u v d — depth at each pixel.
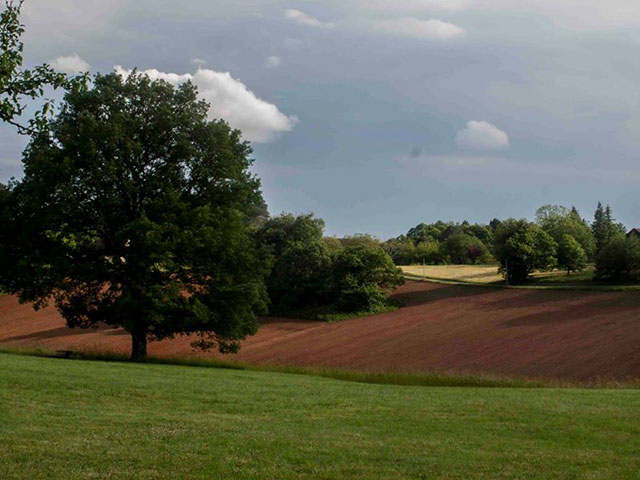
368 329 60.94
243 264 35.94
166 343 56.16
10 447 10.50
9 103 11.40
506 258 79.25
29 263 32.25
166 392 17.69
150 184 33.53
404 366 44.88
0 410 13.64
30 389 16.98
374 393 19.38
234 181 36.03
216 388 19.00
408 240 151.25
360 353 50.66
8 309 73.38
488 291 73.44
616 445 11.81
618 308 55.34
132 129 33.53
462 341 51.41
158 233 31.67
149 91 35.16
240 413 14.95
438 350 49.19
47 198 32.41
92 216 33.81
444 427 13.34
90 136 32.47
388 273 73.81
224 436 11.86
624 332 47.28
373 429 13.06
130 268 33.06
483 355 46.00
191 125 35.34
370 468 9.91
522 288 71.88
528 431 12.95
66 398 16.05
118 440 11.32
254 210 38.28
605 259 70.44
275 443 11.37
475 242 135.25
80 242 34.34
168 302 33.06
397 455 10.72
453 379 27.22
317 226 86.62
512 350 46.44
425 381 27.45
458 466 10.13
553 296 64.75
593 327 50.06
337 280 72.81
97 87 35.03
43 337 60.00
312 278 74.75
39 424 12.42
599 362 40.50
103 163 32.22
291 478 9.28
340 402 16.80
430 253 133.50
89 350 36.72
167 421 13.34
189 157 34.50
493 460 10.56
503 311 61.12
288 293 75.12
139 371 24.08
